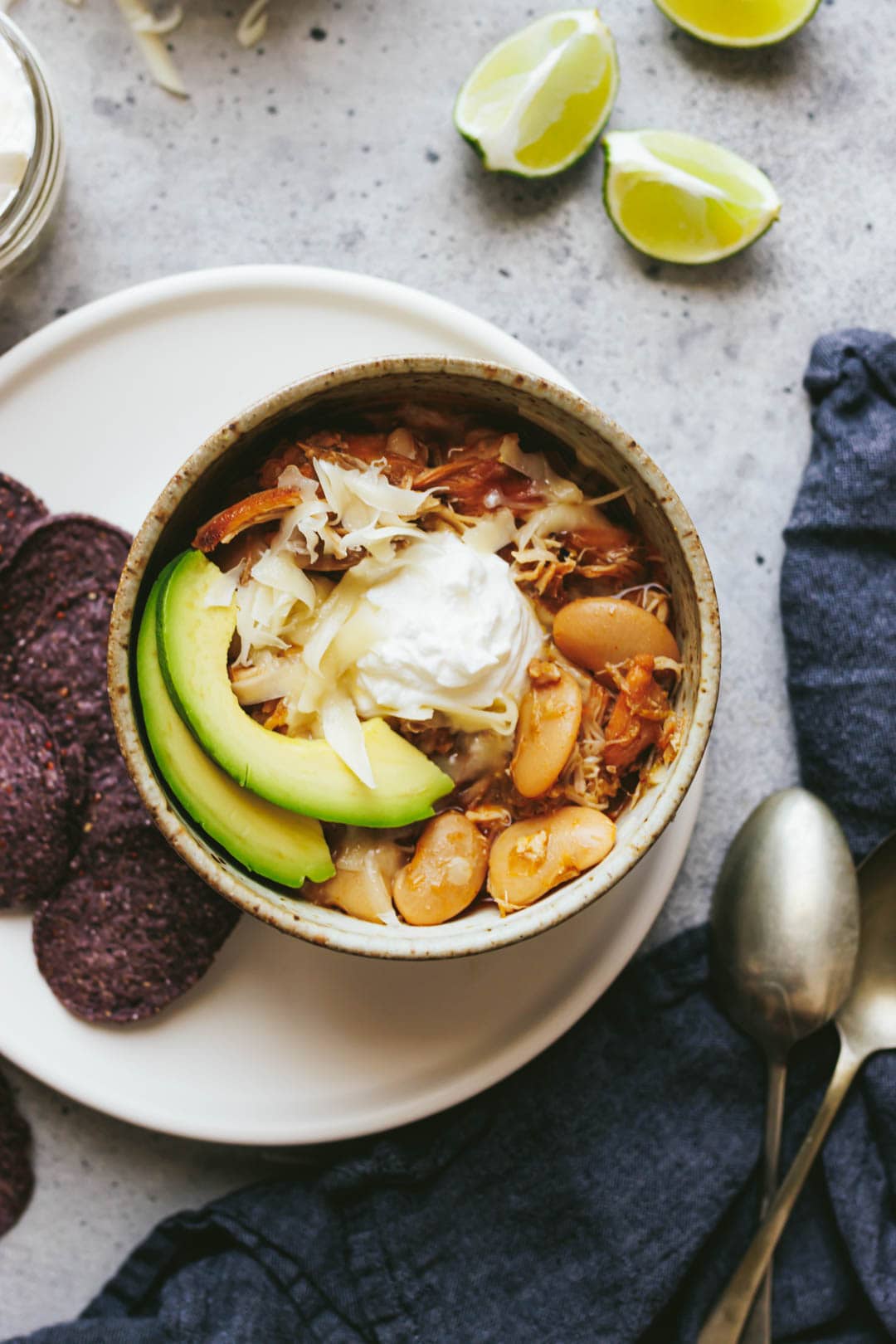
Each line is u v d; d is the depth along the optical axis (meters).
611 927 0.56
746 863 0.58
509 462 0.51
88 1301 0.59
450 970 0.56
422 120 0.59
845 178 0.59
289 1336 0.57
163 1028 0.56
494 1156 0.58
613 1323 0.57
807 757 0.58
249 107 0.59
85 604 0.55
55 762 0.55
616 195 0.58
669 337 0.59
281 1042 0.56
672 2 0.58
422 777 0.49
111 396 0.55
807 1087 0.59
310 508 0.49
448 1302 0.57
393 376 0.49
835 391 0.59
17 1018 0.56
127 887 0.55
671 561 0.50
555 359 0.59
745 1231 0.59
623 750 0.50
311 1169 0.59
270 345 0.55
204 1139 0.55
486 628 0.49
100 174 0.59
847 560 0.58
